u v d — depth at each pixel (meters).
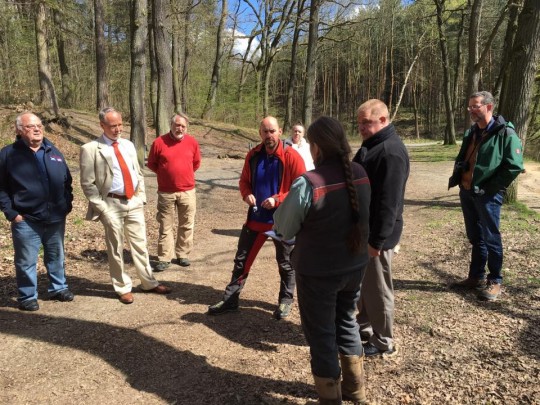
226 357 3.44
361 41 40.88
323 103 56.62
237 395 2.95
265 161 4.03
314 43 20.31
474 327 3.72
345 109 53.31
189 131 21.23
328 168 2.46
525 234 6.25
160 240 5.50
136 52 11.52
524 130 7.45
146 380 3.15
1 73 17.31
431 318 3.93
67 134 14.21
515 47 7.34
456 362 3.21
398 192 2.82
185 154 5.44
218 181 11.92
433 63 44.25
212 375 3.20
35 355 3.47
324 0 21.94
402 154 2.87
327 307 2.52
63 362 3.38
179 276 5.32
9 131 12.30
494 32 15.45
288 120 28.98
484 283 4.50
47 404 2.89
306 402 2.84
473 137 4.28
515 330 3.62
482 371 3.08
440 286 4.66
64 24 19.48
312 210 2.39
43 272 5.27
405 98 56.28
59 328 3.91
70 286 4.91
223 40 30.62
